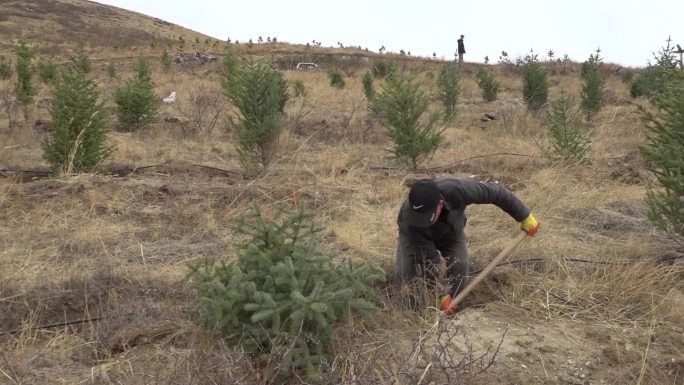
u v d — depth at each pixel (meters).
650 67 19.97
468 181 4.62
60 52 46.88
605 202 7.29
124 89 13.88
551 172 8.25
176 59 38.41
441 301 4.55
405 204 4.73
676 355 4.04
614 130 13.27
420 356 3.77
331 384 3.31
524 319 4.55
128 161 10.34
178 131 13.70
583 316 4.66
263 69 9.70
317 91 24.06
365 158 11.05
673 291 4.93
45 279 5.26
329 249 6.06
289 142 10.91
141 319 4.57
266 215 6.91
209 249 6.08
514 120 14.77
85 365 4.07
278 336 3.21
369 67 37.62
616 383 3.78
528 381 3.72
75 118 8.90
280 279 3.25
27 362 3.91
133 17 77.88
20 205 7.08
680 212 5.34
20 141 11.45
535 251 5.88
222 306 3.22
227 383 3.14
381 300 4.41
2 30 57.81
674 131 5.33
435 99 20.66
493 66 34.97
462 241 4.93
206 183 8.61
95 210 6.98
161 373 3.71
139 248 6.06
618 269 5.14
